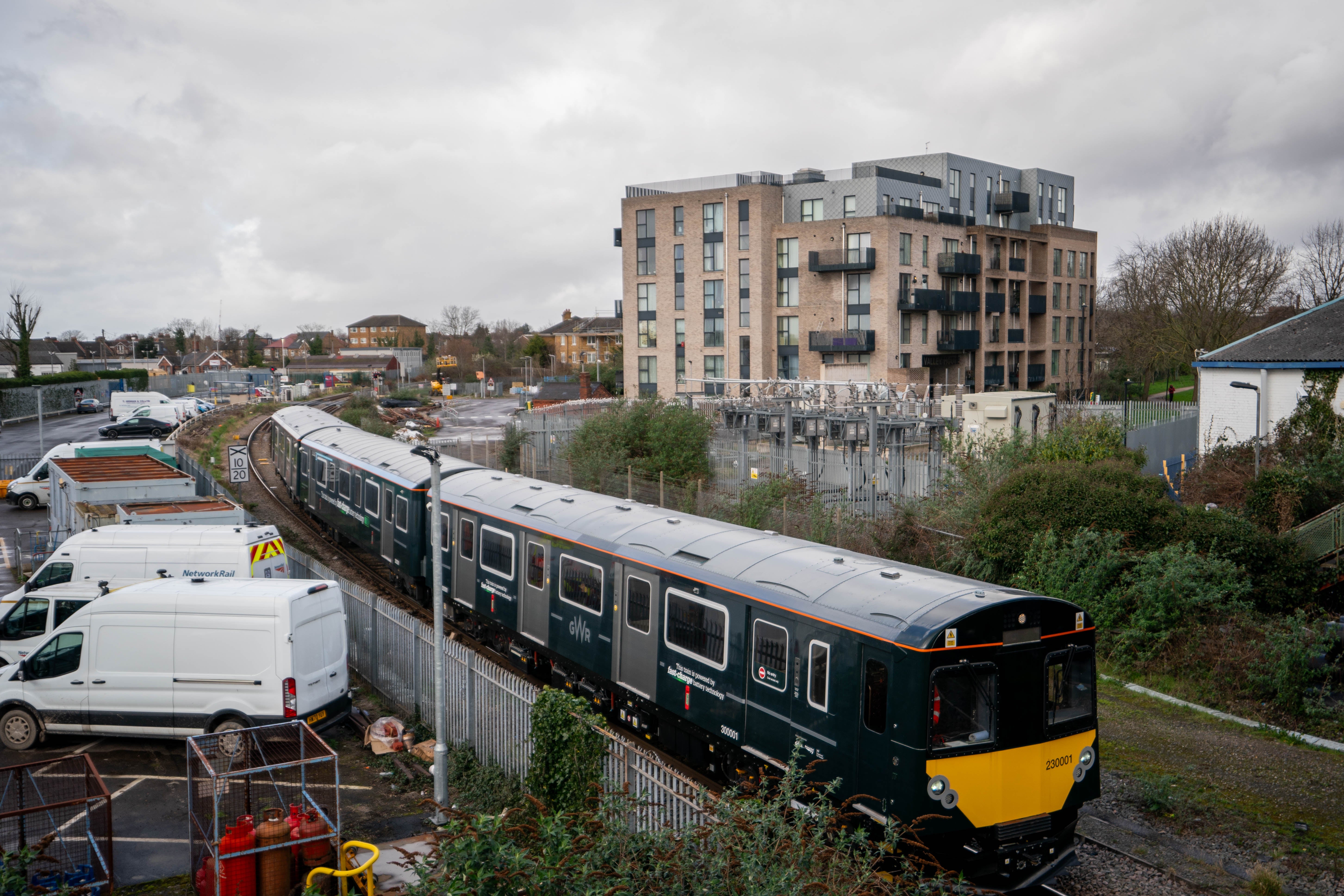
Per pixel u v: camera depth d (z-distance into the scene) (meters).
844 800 9.26
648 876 6.88
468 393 101.69
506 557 16.83
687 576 12.22
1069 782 9.53
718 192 58.22
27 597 14.95
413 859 7.71
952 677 8.91
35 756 12.91
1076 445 25.86
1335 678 15.84
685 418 32.66
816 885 6.60
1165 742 13.34
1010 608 9.16
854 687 9.51
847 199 56.03
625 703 13.83
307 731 10.51
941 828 8.80
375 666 15.99
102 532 16.64
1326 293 56.16
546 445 36.41
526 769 11.52
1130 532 18.47
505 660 17.97
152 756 12.97
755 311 57.44
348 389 94.62
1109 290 80.31
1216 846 10.40
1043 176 70.19
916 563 20.70
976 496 22.39
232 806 9.98
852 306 55.00
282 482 37.91
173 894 9.41
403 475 21.94
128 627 12.91
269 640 12.61
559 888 6.82
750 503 23.88
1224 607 16.23
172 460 30.86
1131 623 16.77
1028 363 66.25
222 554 16.36
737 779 11.46
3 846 9.55
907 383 54.50
